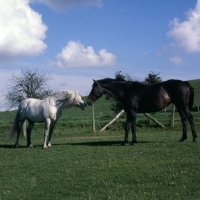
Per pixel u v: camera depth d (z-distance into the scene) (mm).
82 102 16688
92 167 11148
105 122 31094
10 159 13961
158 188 8477
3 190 9188
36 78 28719
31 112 17094
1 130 30625
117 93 15938
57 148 16172
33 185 9406
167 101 15336
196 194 7852
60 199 8172
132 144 15562
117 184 9031
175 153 12648
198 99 62938
